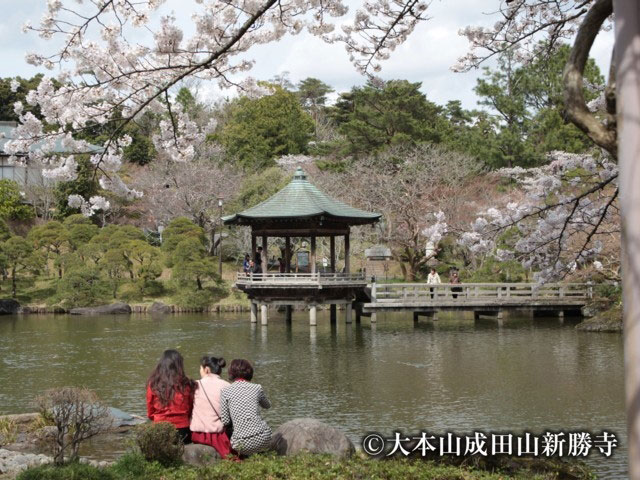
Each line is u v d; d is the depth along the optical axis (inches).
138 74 314.7
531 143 1694.1
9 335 1049.5
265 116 2274.9
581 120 151.3
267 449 312.2
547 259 457.7
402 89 1817.2
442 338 1006.4
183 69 315.6
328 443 323.0
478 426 502.3
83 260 1576.0
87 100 328.5
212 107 2677.2
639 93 123.1
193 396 326.3
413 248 1659.7
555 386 645.3
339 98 2282.2
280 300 1150.3
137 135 2004.2
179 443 301.7
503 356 829.8
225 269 1744.6
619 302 1128.2
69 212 1815.9
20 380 690.8
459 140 1812.3
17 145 330.6
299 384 676.7
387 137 1830.7
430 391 633.6
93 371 740.7
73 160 346.0
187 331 1104.8
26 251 1486.2
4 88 2062.0
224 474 272.2
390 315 1390.3
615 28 127.8
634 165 121.8
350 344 956.0
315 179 1770.4
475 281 1414.9
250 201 1793.8
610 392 614.5
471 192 1637.6
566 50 1242.6
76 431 339.9
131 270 1555.1
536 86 1625.2
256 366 784.3
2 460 337.1
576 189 506.9
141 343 962.7
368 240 1745.8
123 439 414.3
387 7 350.6
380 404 582.2
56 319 1301.7
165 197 1836.9
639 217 120.4
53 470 269.6
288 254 1200.2
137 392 630.5
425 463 305.6
